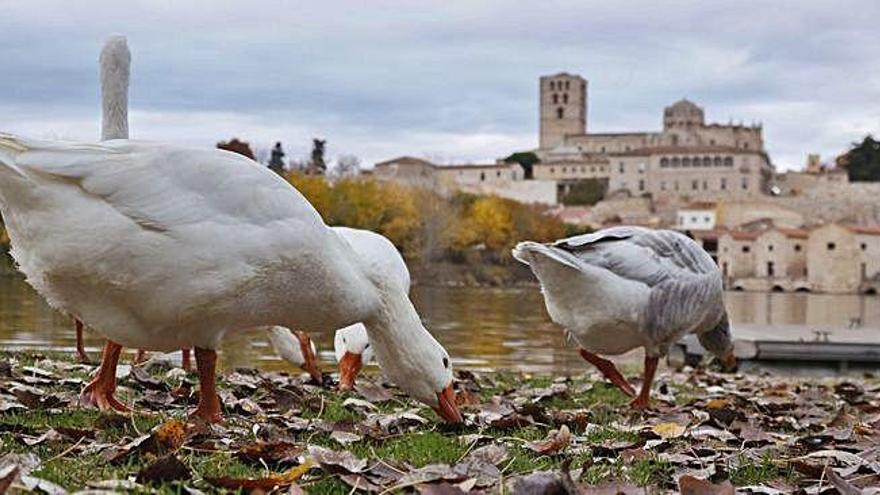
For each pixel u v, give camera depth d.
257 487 1.28
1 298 7.93
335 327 1.83
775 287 37.44
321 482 1.33
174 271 1.60
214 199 1.62
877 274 36.97
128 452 1.44
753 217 46.16
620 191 52.72
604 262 2.47
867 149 54.69
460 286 20.41
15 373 2.37
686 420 2.16
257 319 1.73
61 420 1.76
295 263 1.70
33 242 1.58
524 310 10.80
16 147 1.53
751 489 1.42
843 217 47.78
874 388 3.52
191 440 1.56
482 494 1.26
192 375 2.63
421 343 1.87
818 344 5.30
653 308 2.49
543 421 2.03
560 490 1.27
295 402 2.23
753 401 2.67
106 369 1.93
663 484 1.47
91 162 1.55
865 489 1.42
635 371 4.08
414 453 1.60
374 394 2.48
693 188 52.19
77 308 1.65
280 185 1.71
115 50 2.04
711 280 2.60
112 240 1.56
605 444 1.72
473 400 2.52
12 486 1.15
